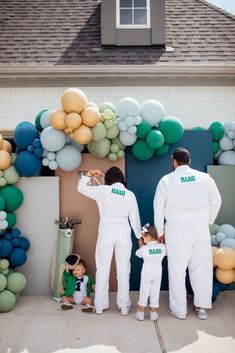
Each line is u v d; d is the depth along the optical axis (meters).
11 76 7.38
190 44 7.93
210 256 4.27
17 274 4.59
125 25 7.88
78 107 4.46
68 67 7.28
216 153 5.33
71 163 4.70
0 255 4.61
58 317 4.25
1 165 4.65
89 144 4.80
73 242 4.96
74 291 4.61
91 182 5.00
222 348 3.52
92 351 3.48
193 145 5.19
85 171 5.06
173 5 8.76
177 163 4.33
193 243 4.23
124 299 4.35
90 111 4.49
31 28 8.17
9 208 4.79
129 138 4.74
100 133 4.60
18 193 4.83
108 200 4.33
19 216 4.95
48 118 4.75
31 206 4.97
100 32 8.05
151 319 4.16
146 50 7.78
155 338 3.73
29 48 7.74
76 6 8.70
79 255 4.93
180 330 3.91
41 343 3.64
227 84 7.53
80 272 4.59
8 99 7.45
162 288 5.12
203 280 4.25
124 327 3.99
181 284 4.23
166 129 4.84
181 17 8.51
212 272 4.30
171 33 8.16
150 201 5.10
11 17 8.41
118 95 7.47
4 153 4.69
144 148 4.84
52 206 4.97
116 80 7.48
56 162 4.73
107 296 4.41
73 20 8.38
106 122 4.65
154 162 5.11
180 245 4.20
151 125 4.82
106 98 7.46
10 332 3.88
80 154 4.84
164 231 4.40
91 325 4.04
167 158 5.12
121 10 7.98
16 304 4.64
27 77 7.40
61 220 5.02
